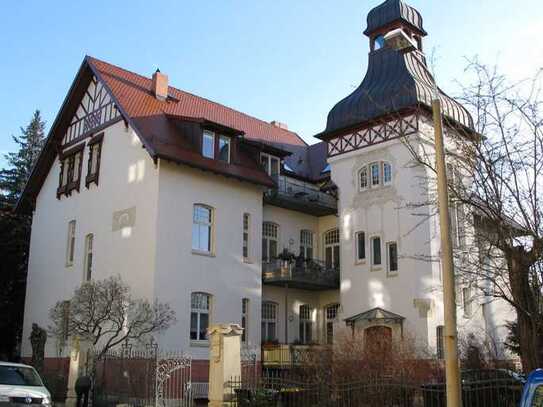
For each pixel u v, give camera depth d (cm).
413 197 2575
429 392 1277
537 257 1039
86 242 2716
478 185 1133
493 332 2606
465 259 1290
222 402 1549
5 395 1512
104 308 2095
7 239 3425
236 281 2570
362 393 1358
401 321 2508
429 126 2595
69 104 2956
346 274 2791
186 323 2355
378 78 2883
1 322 3328
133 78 2900
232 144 2650
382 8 3002
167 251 2341
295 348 2455
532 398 700
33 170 3127
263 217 2873
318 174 3250
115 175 2603
